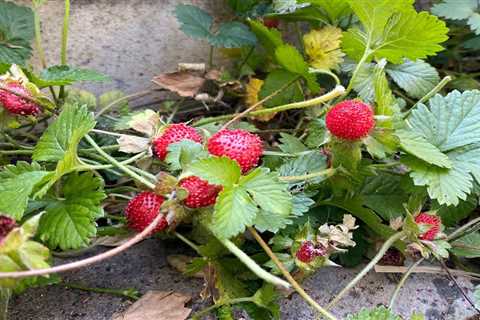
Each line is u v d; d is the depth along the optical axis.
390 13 0.30
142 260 0.30
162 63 0.37
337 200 0.29
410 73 0.34
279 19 0.37
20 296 0.28
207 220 0.25
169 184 0.25
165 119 0.37
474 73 0.40
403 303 0.29
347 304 0.28
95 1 0.35
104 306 0.28
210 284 0.27
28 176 0.26
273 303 0.27
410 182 0.29
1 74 0.31
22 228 0.23
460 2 0.37
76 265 0.23
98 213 0.26
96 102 0.36
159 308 0.28
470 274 0.30
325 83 0.36
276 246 0.27
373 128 0.27
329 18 0.35
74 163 0.26
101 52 0.36
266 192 0.25
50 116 0.33
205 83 0.37
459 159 0.29
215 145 0.26
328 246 0.26
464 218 0.32
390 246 0.29
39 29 0.34
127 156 0.32
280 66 0.36
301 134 0.35
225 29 0.35
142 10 0.36
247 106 0.36
